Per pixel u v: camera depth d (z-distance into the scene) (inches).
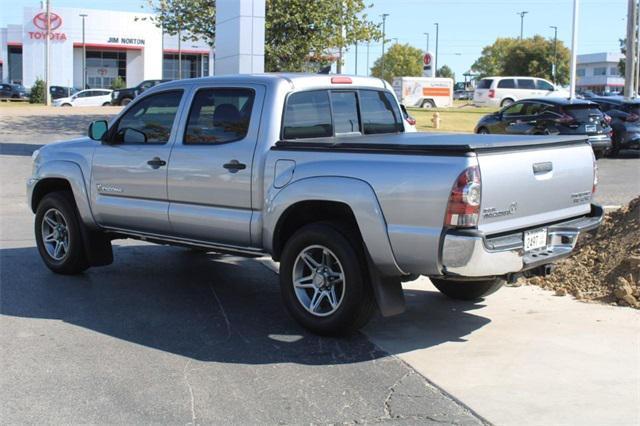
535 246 205.5
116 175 268.5
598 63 4825.3
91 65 2881.4
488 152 188.9
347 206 206.1
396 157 196.2
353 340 218.1
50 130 1078.4
